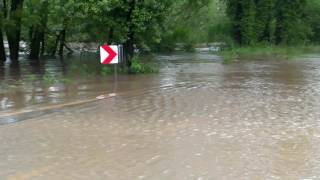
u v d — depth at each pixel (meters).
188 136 10.17
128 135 10.30
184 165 8.18
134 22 23.95
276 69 26.02
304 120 11.90
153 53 41.16
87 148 9.28
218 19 52.81
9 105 14.12
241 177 7.59
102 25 25.02
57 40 40.59
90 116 12.45
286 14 51.22
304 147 9.34
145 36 25.61
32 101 14.82
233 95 16.00
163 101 14.74
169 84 19.00
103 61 17.33
